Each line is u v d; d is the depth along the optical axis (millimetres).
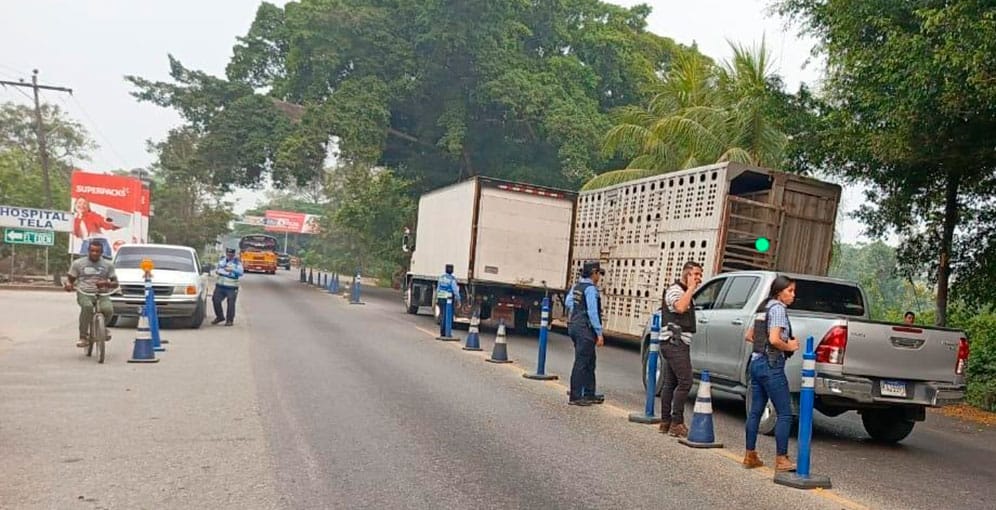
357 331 18188
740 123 22172
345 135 33250
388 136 38719
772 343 6996
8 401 8781
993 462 8797
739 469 7215
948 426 11453
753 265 15539
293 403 9203
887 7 11625
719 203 15867
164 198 56875
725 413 10547
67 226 30750
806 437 6770
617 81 38750
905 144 11797
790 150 15219
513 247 19359
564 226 19797
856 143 13289
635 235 19219
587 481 6547
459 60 35312
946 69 10133
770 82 16391
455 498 5914
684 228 17016
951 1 10344
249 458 6770
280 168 35094
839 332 8320
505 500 5926
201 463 6570
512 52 35938
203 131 39125
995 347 15133
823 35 13867
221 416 8359
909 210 15430
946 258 15180
